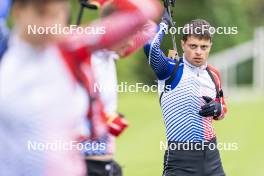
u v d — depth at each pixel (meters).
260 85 68.62
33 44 7.43
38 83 7.44
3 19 8.61
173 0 13.31
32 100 7.43
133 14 7.15
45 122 7.47
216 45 70.44
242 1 83.69
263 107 42.81
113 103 11.38
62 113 7.53
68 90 7.51
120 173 12.16
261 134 33.25
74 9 40.38
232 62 68.38
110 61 11.29
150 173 24.44
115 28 7.26
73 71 7.51
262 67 68.81
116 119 10.53
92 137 8.06
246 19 79.00
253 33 75.81
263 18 87.88
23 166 7.59
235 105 44.44
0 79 7.43
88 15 40.44
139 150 29.31
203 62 13.39
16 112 7.43
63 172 7.65
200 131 13.39
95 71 11.03
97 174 11.65
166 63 13.31
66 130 7.59
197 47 13.26
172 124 13.48
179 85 13.39
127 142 31.50
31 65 7.45
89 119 7.79
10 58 7.48
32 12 7.39
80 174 7.79
